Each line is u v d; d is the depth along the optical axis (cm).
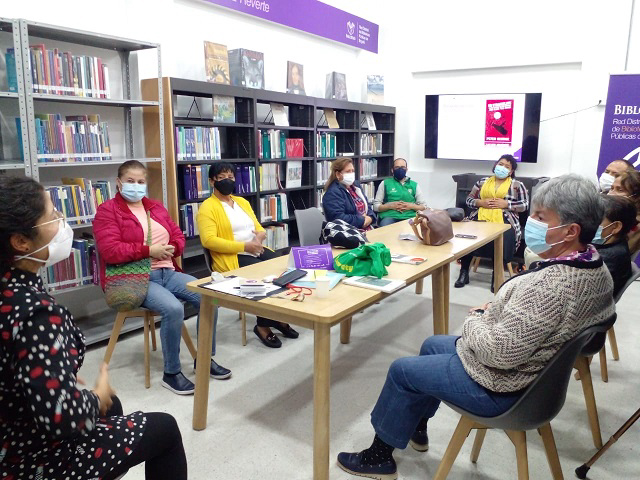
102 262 259
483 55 561
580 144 519
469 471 191
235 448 204
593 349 195
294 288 196
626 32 481
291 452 202
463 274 453
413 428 172
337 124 526
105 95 305
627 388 258
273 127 432
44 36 292
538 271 141
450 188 608
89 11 323
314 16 514
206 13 415
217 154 385
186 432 216
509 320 136
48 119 273
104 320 335
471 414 152
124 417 127
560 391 141
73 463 112
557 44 519
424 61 597
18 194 106
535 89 544
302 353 299
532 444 209
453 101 567
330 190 382
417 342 320
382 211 484
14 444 105
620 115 472
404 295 420
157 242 275
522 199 448
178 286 272
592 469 192
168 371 250
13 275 108
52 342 102
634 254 247
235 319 361
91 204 298
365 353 302
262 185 436
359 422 225
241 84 402
